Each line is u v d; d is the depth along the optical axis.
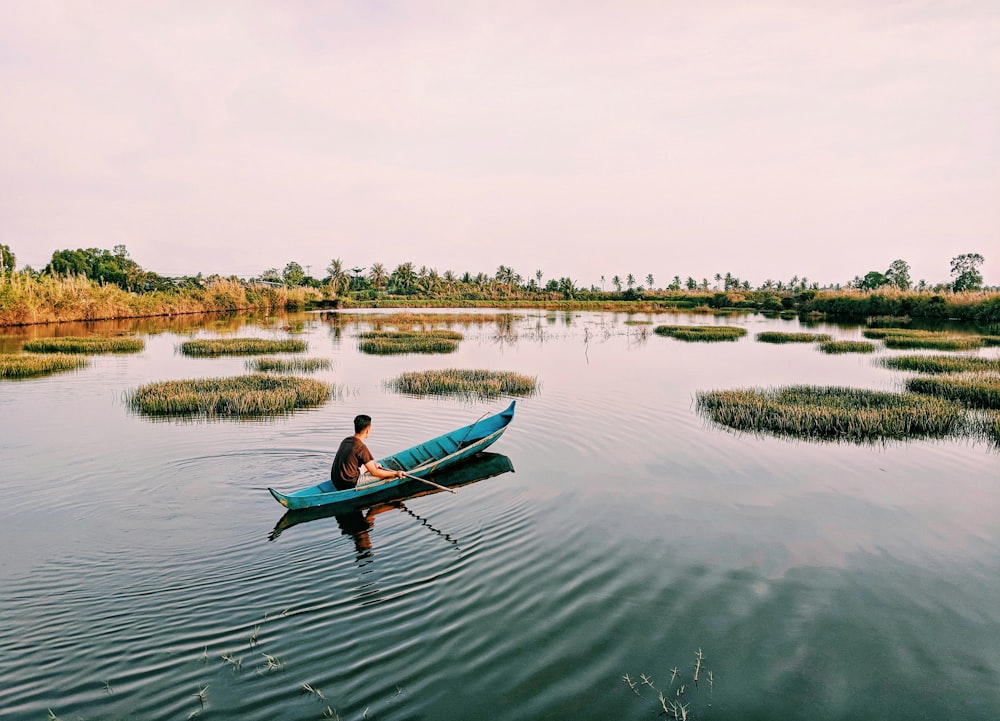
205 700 4.91
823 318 62.09
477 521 8.68
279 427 13.84
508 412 13.34
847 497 9.78
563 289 127.44
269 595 6.55
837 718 4.86
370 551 7.66
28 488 9.66
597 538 8.15
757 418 14.48
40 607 6.23
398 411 15.70
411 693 5.04
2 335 37.97
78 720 4.65
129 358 26.92
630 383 20.61
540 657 5.55
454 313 73.25
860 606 6.54
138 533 8.06
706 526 8.58
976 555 7.76
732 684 5.25
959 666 5.55
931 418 14.45
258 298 79.75
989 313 51.31
